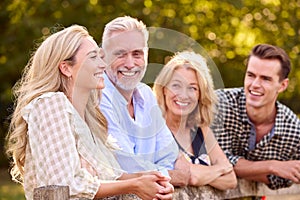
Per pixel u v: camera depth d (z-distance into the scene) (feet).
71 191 11.21
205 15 43.29
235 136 17.83
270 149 17.99
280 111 17.92
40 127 11.50
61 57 11.87
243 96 17.80
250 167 17.35
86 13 42.57
